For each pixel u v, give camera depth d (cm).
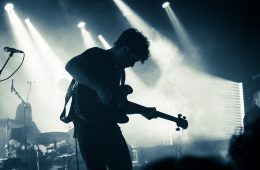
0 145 1048
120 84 259
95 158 234
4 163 626
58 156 727
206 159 53
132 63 253
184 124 263
